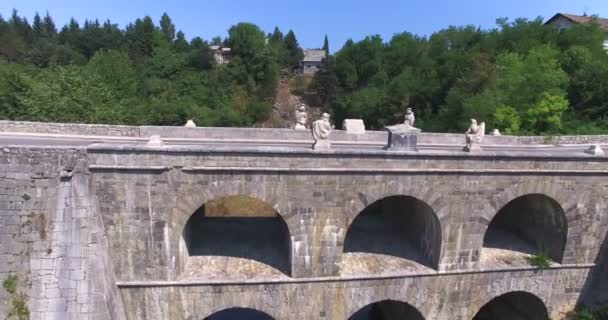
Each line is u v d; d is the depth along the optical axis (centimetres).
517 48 8056
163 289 2336
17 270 2030
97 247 2127
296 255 2405
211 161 2212
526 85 5912
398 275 2542
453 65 8512
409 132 2473
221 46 17500
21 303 2008
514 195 2581
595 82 5944
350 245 2948
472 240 2598
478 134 3036
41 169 2045
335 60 12781
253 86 12500
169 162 2191
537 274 2772
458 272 2619
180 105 9206
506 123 5856
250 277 2430
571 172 2609
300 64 16988
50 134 3288
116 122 5953
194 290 2367
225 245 2858
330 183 2347
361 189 2388
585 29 7900
